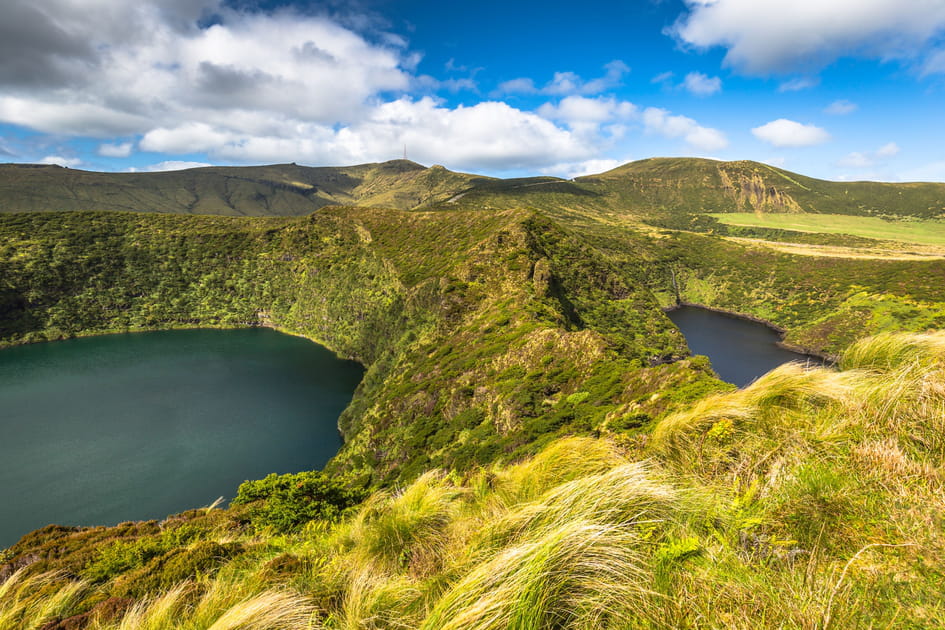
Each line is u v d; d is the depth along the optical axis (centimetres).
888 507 231
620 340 7531
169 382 9306
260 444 6631
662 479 320
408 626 283
